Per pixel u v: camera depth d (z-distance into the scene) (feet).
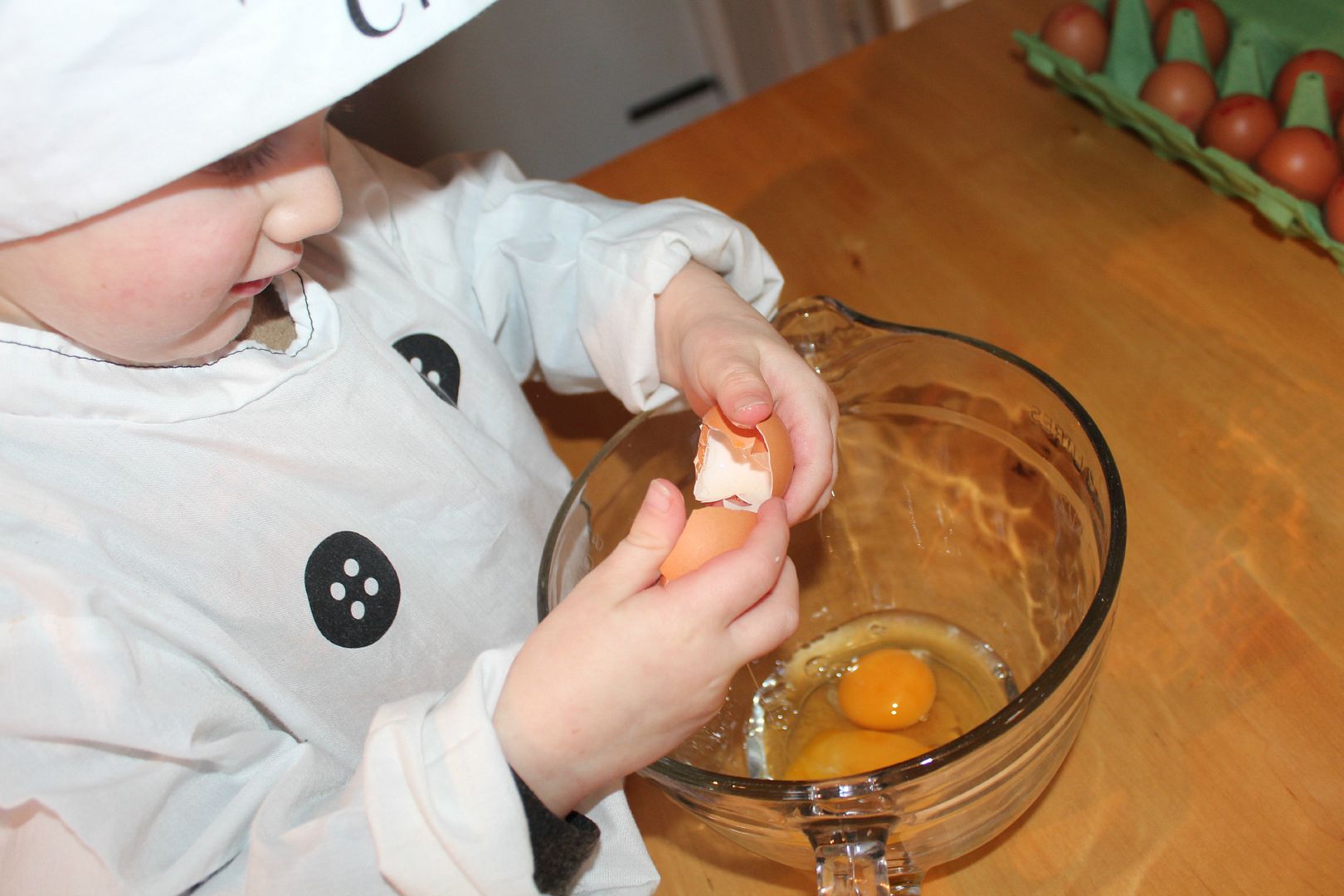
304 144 1.68
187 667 1.78
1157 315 2.54
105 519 1.81
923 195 3.02
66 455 1.82
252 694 1.90
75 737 1.62
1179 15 2.90
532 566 2.39
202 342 1.87
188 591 1.88
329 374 2.10
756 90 6.64
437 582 2.23
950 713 2.01
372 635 2.11
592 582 1.62
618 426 2.82
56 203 1.46
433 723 1.60
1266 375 2.35
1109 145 2.99
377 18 1.49
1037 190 2.93
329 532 2.09
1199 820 1.79
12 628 1.63
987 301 2.69
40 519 1.75
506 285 2.76
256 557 1.98
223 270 1.66
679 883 1.96
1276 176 2.58
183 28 1.38
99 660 1.65
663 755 1.69
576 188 2.81
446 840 1.54
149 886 1.62
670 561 1.73
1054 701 1.48
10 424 1.78
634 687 1.57
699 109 6.83
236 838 1.74
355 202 2.49
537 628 1.66
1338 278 2.49
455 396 2.49
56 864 1.61
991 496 2.08
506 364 2.68
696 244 2.35
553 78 6.42
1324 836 1.70
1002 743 1.48
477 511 2.28
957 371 1.99
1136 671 1.99
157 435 1.89
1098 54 3.06
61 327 1.70
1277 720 1.85
